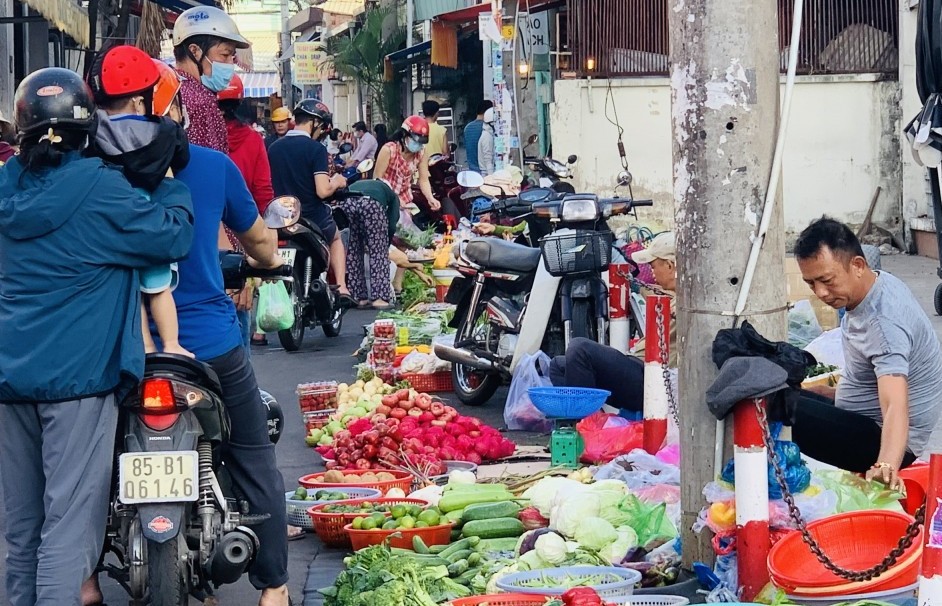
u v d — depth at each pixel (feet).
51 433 15.08
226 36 25.85
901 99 65.00
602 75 68.54
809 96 65.77
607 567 17.44
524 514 20.45
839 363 28.78
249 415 16.75
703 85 17.15
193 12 25.94
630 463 21.72
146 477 15.01
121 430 15.70
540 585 16.99
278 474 17.10
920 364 18.83
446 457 25.52
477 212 50.06
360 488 22.84
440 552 19.74
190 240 15.49
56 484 15.05
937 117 41.70
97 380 15.01
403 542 20.26
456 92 109.91
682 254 17.61
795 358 16.67
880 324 18.34
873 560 16.58
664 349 22.97
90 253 15.01
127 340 15.06
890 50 65.77
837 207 66.08
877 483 18.20
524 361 30.25
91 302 15.02
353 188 52.16
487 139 72.28
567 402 24.23
